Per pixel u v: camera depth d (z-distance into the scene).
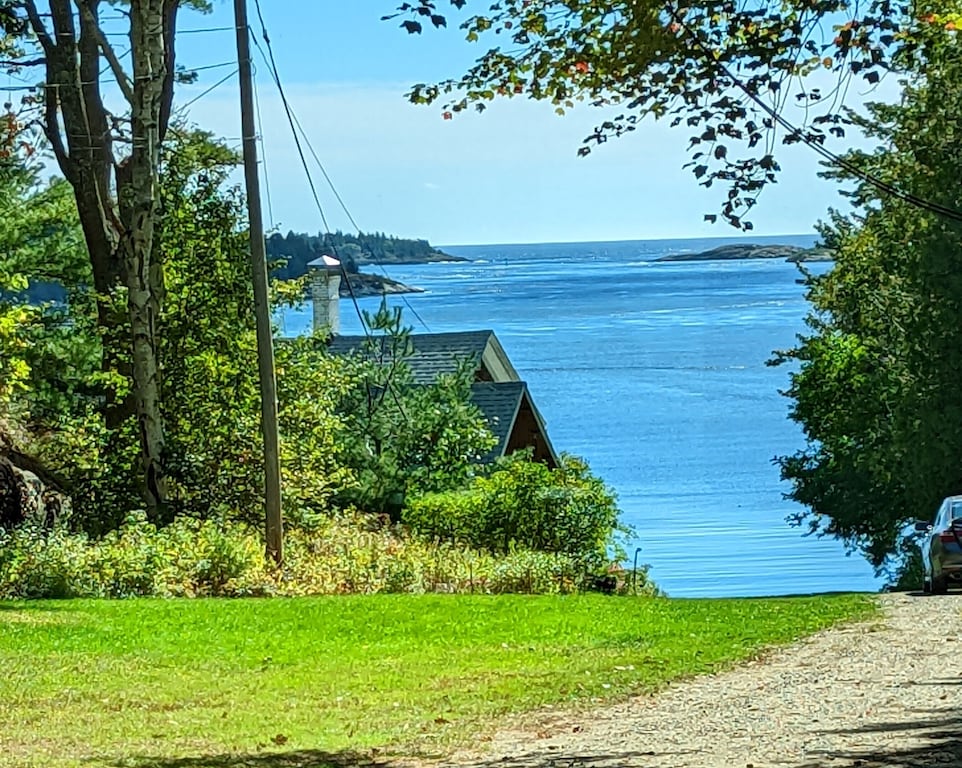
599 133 9.93
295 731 11.33
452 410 35.69
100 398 33.66
